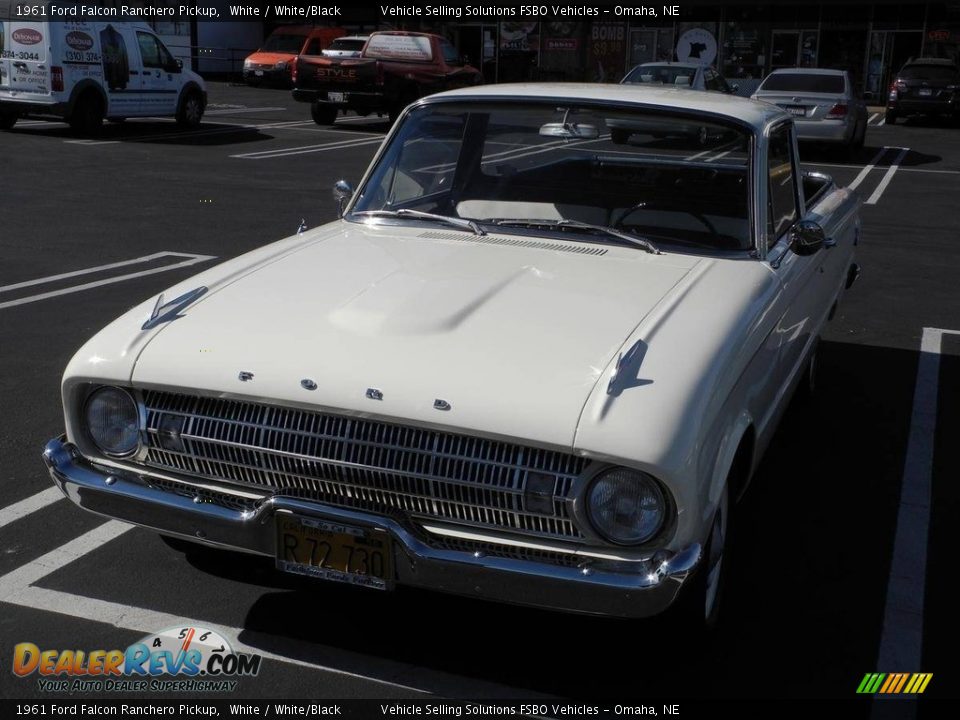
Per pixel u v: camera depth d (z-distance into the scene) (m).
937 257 9.89
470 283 3.45
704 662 3.32
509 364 2.93
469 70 22.22
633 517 2.74
